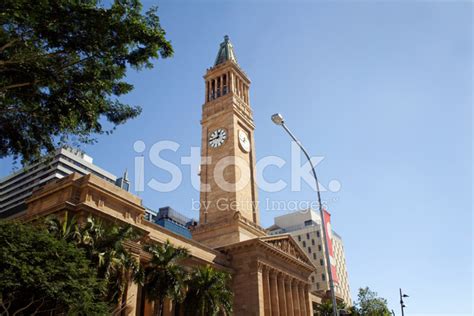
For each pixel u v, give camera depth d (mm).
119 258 35969
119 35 27703
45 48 27969
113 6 27266
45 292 28922
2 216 96312
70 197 44031
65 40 27219
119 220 46031
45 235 31031
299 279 77625
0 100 28469
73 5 25703
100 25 26672
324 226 34812
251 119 96250
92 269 32719
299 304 75438
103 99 32500
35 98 29812
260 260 66625
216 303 46125
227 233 73688
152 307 50938
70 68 29906
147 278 41312
